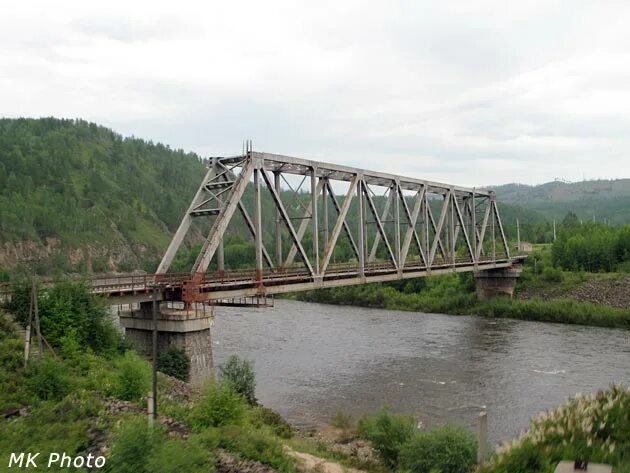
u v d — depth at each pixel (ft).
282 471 60.59
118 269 510.99
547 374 136.05
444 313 260.42
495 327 212.64
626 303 228.22
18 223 456.45
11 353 79.30
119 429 59.47
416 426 90.63
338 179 149.38
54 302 95.30
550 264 293.02
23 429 60.49
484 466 42.42
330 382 130.82
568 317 221.46
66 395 72.08
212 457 57.47
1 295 98.32
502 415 105.60
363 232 155.43
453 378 134.00
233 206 113.50
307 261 130.62
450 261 213.66
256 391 123.13
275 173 130.21
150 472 50.08
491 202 249.96
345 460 77.15
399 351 166.81
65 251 477.36
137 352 102.89
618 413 42.16
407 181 177.99
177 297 108.78
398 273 168.76
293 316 248.52
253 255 367.45
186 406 77.15
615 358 151.53
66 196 567.59
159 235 639.76
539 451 39.60
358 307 289.12
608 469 34.32
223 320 233.14
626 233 282.15
